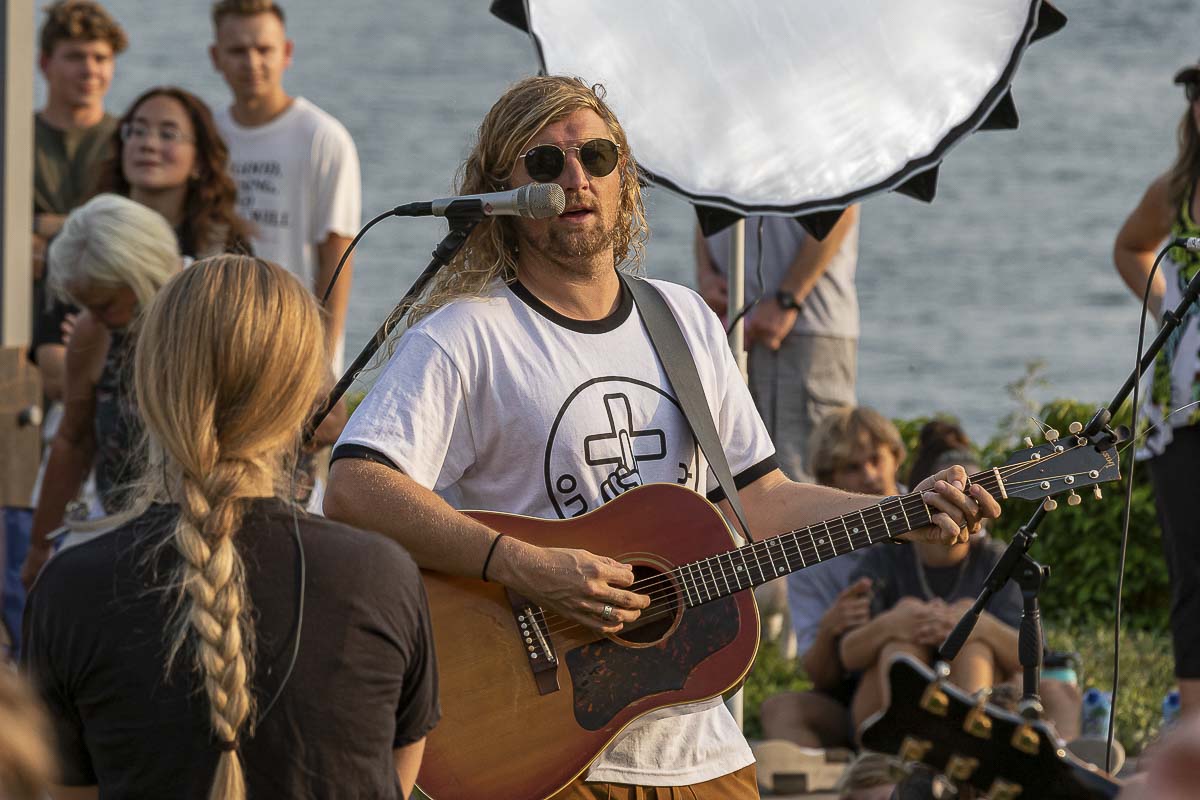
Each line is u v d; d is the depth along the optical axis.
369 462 6.14
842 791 6.17
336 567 4.63
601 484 6.34
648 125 7.85
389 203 78.88
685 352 6.58
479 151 6.59
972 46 7.67
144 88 98.69
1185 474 9.00
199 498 4.57
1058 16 7.61
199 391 4.64
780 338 12.39
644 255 6.88
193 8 134.38
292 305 4.78
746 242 12.58
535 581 6.06
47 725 4.22
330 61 120.56
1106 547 15.30
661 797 6.18
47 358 12.34
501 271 6.55
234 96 13.16
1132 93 104.75
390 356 6.47
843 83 7.83
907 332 58.47
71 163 13.91
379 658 4.63
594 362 6.40
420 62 121.25
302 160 12.92
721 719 6.45
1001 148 93.38
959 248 73.44
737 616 6.34
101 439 9.47
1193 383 8.88
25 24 12.48
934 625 10.37
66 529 9.50
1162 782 2.55
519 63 121.75
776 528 6.70
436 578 6.22
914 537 6.47
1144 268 10.46
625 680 6.21
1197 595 9.00
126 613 4.52
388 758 4.65
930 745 4.96
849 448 11.55
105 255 9.29
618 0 7.87
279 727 4.48
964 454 11.34
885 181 7.73
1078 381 50.88
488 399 6.29
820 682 11.02
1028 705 4.87
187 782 4.45
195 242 11.66
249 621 4.51
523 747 6.11
